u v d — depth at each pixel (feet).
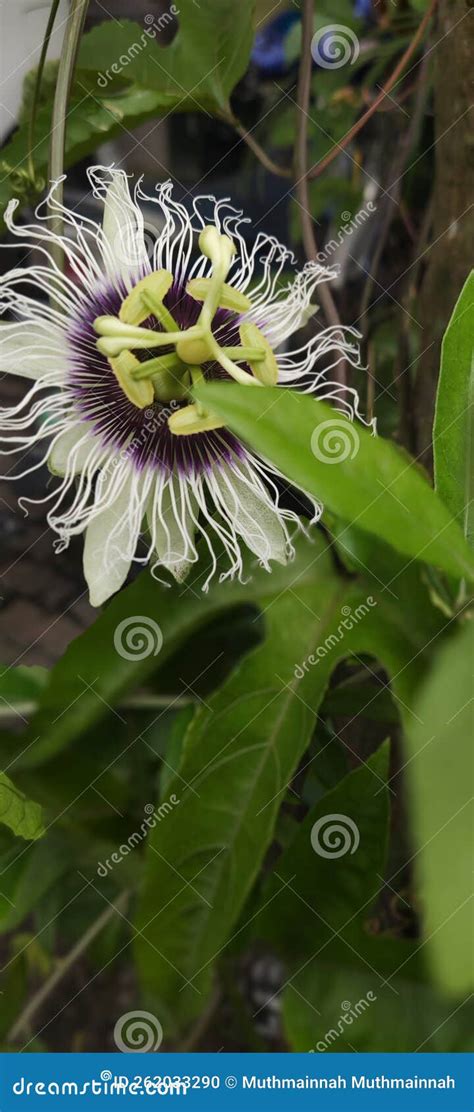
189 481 0.98
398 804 1.07
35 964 1.14
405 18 1.26
